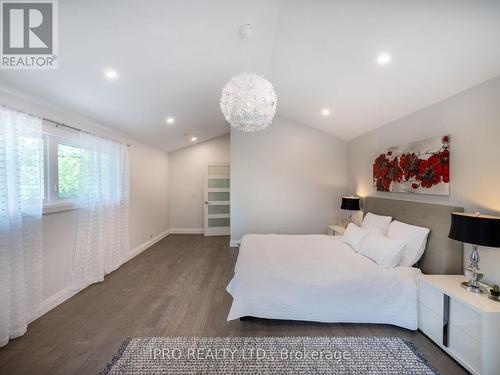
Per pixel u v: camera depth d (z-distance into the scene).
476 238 1.68
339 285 2.13
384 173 3.45
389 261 2.37
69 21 1.64
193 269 3.65
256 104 1.89
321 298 2.12
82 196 2.91
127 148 3.98
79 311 2.44
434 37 1.80
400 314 2.09
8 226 1.93
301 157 4.83
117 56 2.08
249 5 1.85
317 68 2.74
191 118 4.23
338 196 4.84
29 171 2.15
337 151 4.83
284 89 3.51
